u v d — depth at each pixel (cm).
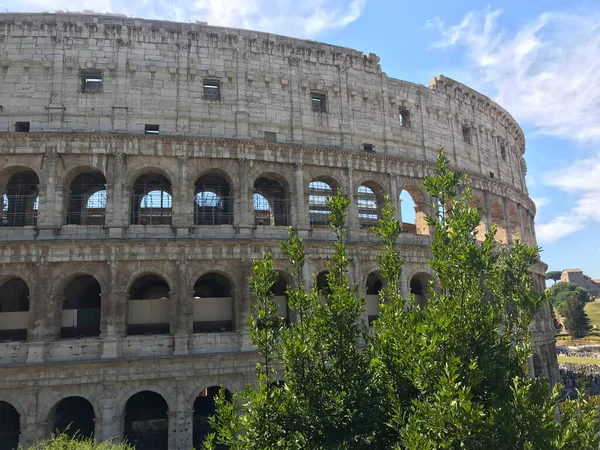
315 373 2147
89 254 4953
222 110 5722
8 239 4959
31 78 5338
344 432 2020
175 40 5722
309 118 6106
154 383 4862
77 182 5878
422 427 1708
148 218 5969
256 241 5309
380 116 6550
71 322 5122
